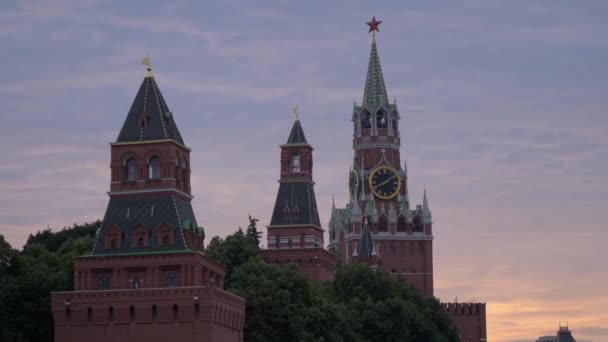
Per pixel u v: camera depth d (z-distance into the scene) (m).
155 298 178.62
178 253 180.75
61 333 180.62
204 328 177.12
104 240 185.00
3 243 195.00
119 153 187.88
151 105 190.12
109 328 179.38
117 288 181.88
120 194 186.75
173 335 177.88
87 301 180.25
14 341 182.75
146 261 181.50
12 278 189.50
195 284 180.25
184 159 191.75
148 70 193.25
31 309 187.00
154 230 184.00
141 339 178.50
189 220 185.12
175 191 186.12
